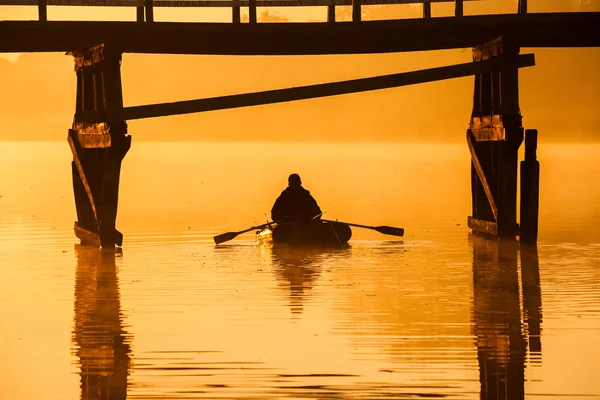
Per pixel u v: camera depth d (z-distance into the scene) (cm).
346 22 4559
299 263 4372
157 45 4850
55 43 4716
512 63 4678
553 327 3091
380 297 3572
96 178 4909
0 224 6019
